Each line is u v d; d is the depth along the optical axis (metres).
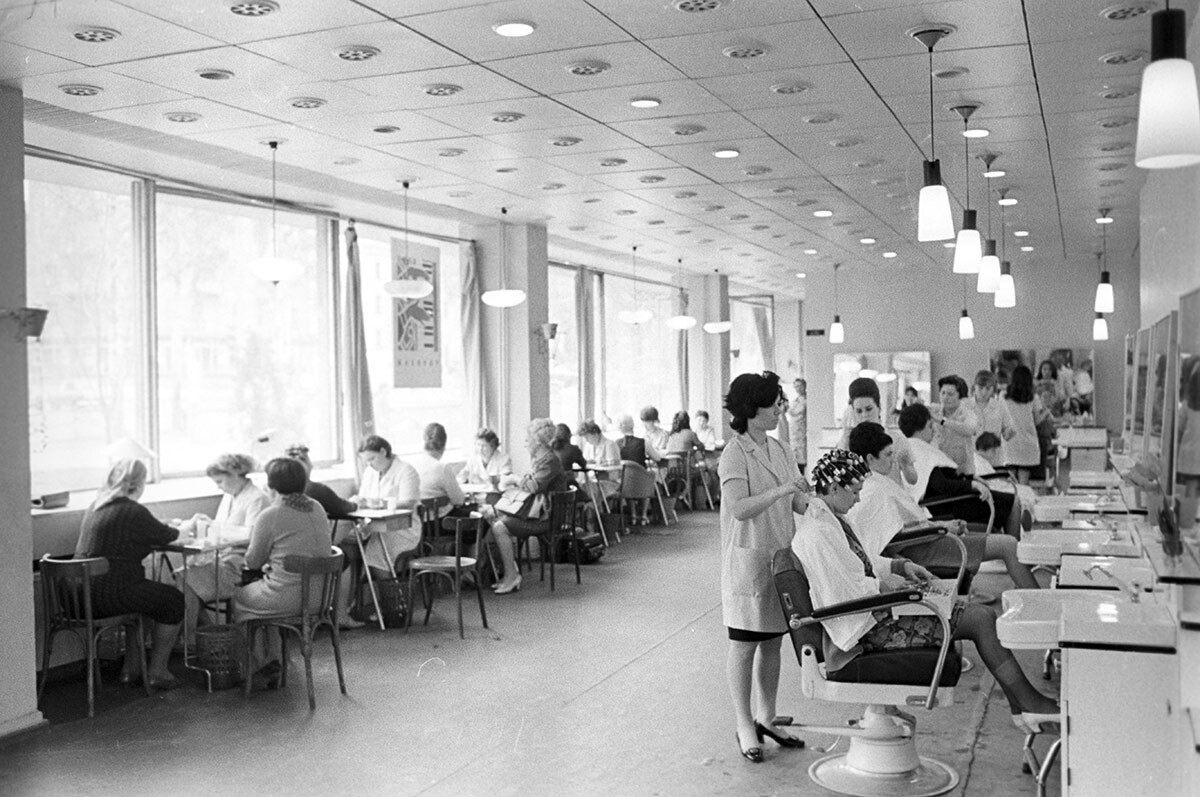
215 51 5.70
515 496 10.15
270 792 4.98
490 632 8.30
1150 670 3.54
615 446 14.17
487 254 12.66
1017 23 5.53
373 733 5.84
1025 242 14.91
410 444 12.45
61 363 8.32
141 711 6.35
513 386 12.67
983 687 6.41
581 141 8.13
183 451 9.53
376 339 12.03
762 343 25.12
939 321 17.83
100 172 8.52
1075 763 3.61
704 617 8.79
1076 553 5.28
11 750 5.65
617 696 6.48
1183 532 3.51
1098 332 14.29
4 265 6.02
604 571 11.11
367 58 5.90
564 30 5.51
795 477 5.19
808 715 6.01
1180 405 3.64
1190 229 3.98
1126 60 6.21
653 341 19.72
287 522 6.77
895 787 4.79
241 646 6.89
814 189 10.40
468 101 6.89
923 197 5.96
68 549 7.32
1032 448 12.75
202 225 9.78
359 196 10.38
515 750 5.51
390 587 8.57
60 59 5.75
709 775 5.07
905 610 4.70
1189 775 3.20
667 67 6.22
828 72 6.38
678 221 12.48
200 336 9.73
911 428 7.98
